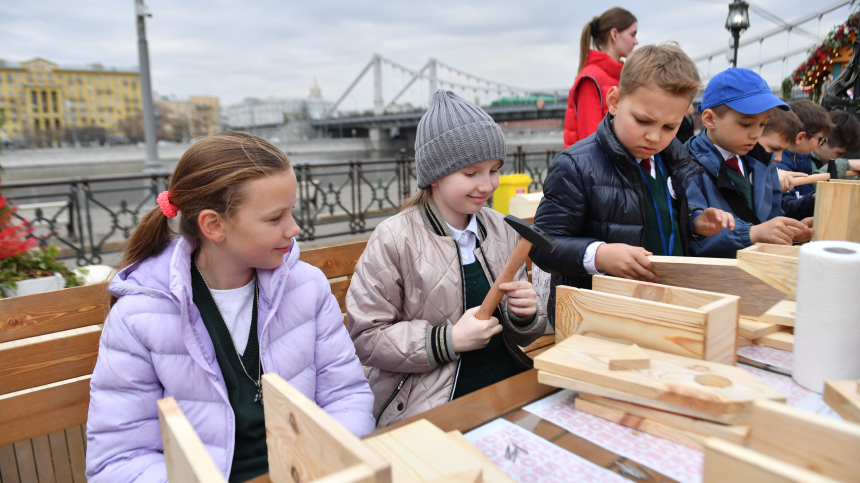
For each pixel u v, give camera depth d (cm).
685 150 152
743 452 37
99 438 88
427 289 125
